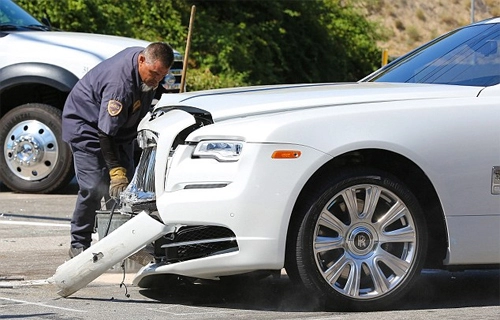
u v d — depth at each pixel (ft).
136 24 166.09
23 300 41.19
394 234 38.93
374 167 38.93
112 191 45.09
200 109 39.70
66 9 141.79
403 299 41.55
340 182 38.09
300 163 37.40
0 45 76.95
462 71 43.47
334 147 37.60
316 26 209.56
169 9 172.14
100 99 47.55
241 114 38.91
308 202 37.88
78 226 48.55
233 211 37.19
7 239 57.57
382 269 38.99
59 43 76.74
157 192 38.88
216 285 44.39
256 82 186.39
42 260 50.83
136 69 45.21
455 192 38.99
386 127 38.29
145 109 46.98
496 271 49.08
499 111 39.68
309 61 206.08
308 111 38.52
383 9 274.77
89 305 40.29
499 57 43.21
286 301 40.42
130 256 40.04
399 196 38.78
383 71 47.55
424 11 281.33
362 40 224.12
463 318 37.70
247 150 37.37
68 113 48.11
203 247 38.40
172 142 38.93
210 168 37.83
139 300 41.52
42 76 75.46
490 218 39.45
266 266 37.42
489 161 39.27
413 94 40.19
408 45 271.69
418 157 38.42
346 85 43.32
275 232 37.24
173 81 83.25
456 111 39.24
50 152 76.59
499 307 40.29
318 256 38.11
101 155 47.88
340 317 37.58
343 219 38.60
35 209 69.67
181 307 40.04
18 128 76.95
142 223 38.88
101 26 148.56
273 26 195.00
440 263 40.04
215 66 175.83
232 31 181.88
